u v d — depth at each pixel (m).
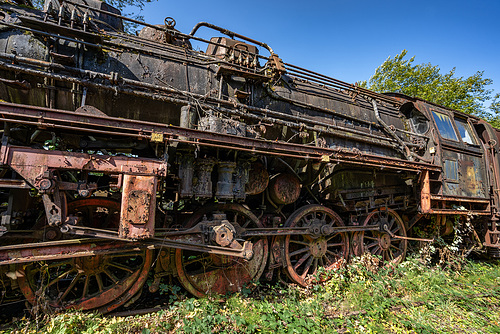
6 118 2.55
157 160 3.00
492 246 6.33
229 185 3.65
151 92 3.64
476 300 4.53
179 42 4.53
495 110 19.69
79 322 3.01
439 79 19.25
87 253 2.88
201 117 3.86
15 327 2.96
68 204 3.59
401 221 5.80
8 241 3.28
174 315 3.29
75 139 3.20
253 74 4.07
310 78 5.25
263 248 4.26
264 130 4.05
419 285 4.81
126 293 3.46
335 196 5.00
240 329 3.12
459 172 5.96
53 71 3.16
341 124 5.17
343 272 4.79
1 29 3.13
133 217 2.79
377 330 3.43
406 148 5.43
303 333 3.12
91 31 3.48
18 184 2.63
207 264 4.05
